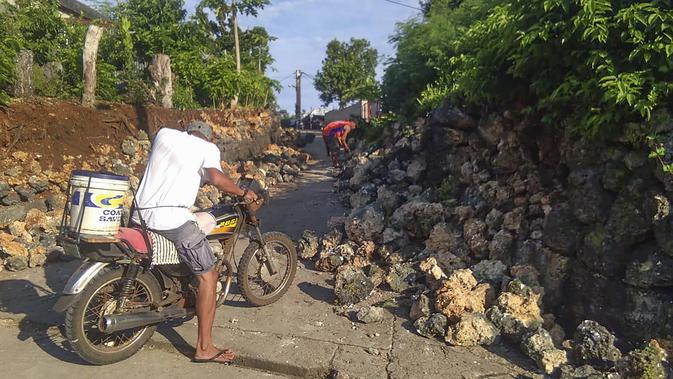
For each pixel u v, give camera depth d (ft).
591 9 12.46
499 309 13.52
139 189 12.57
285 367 12.34
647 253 11.92
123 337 12.97
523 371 11.96
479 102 19.06
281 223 25.22
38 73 26.55
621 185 12.73
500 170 18.19
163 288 13.16
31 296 16.21
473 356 12.60
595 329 11.89
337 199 29.84
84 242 11.40
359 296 15.72
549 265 14.20
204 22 51.57
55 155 23.75
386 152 29.12
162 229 12.10
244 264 15.29
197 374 12.17
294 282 17.61
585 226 13.52
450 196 20.57
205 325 12.48
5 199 20.61
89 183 11.35
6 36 27.48
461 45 22.90
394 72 35.73
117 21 44.11
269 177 35.88
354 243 19.48
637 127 12.27
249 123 44.21
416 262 17.30
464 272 14.79
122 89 32.71
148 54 39.14
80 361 12.56
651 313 11.71
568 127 14.17
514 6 15.12
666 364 10.94
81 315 11.73
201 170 12.98
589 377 10.87
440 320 13.42
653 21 11.89
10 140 22.30
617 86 11.98
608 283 12.59
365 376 11.79
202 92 41.83
